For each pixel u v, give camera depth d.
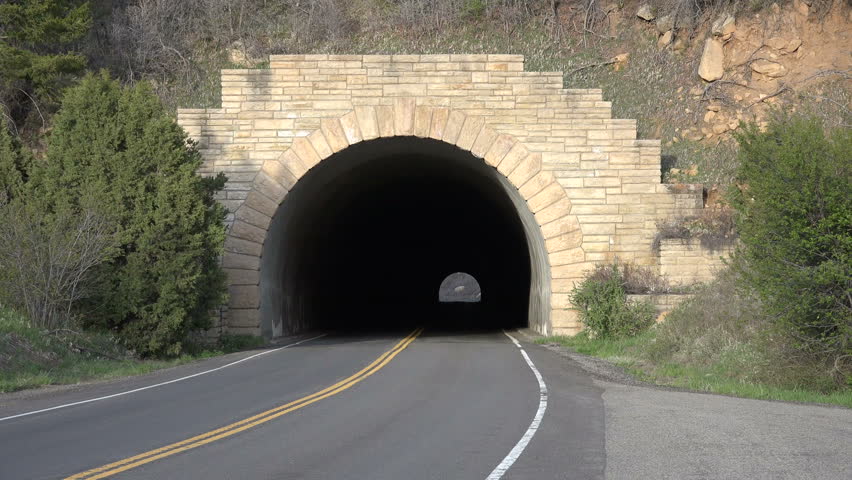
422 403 12.73
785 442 9.36
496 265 54.25
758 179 16.25
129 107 23.11
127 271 21.97
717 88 33.53
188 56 39.00
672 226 27.30
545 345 25.80
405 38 40.41
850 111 30.33
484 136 27.92
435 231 51.81
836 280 15.14
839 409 12.37
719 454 8.67
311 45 40.06
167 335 22.14
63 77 35.47
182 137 23.88
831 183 15.30
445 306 76.06
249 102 28.03
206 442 9.55
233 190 27.77
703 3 36.97
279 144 27.95
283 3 42.31
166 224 22.53
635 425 10.58
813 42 32.97
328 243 39.66
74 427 10.73
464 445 9.28
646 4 38.19
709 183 29.50
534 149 27.88
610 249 27.53
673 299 25.11
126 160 22.58
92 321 22.14
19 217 20.81
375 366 18.88
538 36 39.50
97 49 38.72
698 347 18.89
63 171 22.64
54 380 17.06
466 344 26.66
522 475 7.75
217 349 25.17
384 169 35.75
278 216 28.50
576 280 27.47
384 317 54.09
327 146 27.95
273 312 29.98
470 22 41.00
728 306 19.73
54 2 33.09
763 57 33.28
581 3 39.81
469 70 28.03
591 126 27.83
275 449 9.13
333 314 42.94
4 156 23.12
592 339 25.31
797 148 15.32
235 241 27.50
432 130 28.03
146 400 13.48
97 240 21.22
